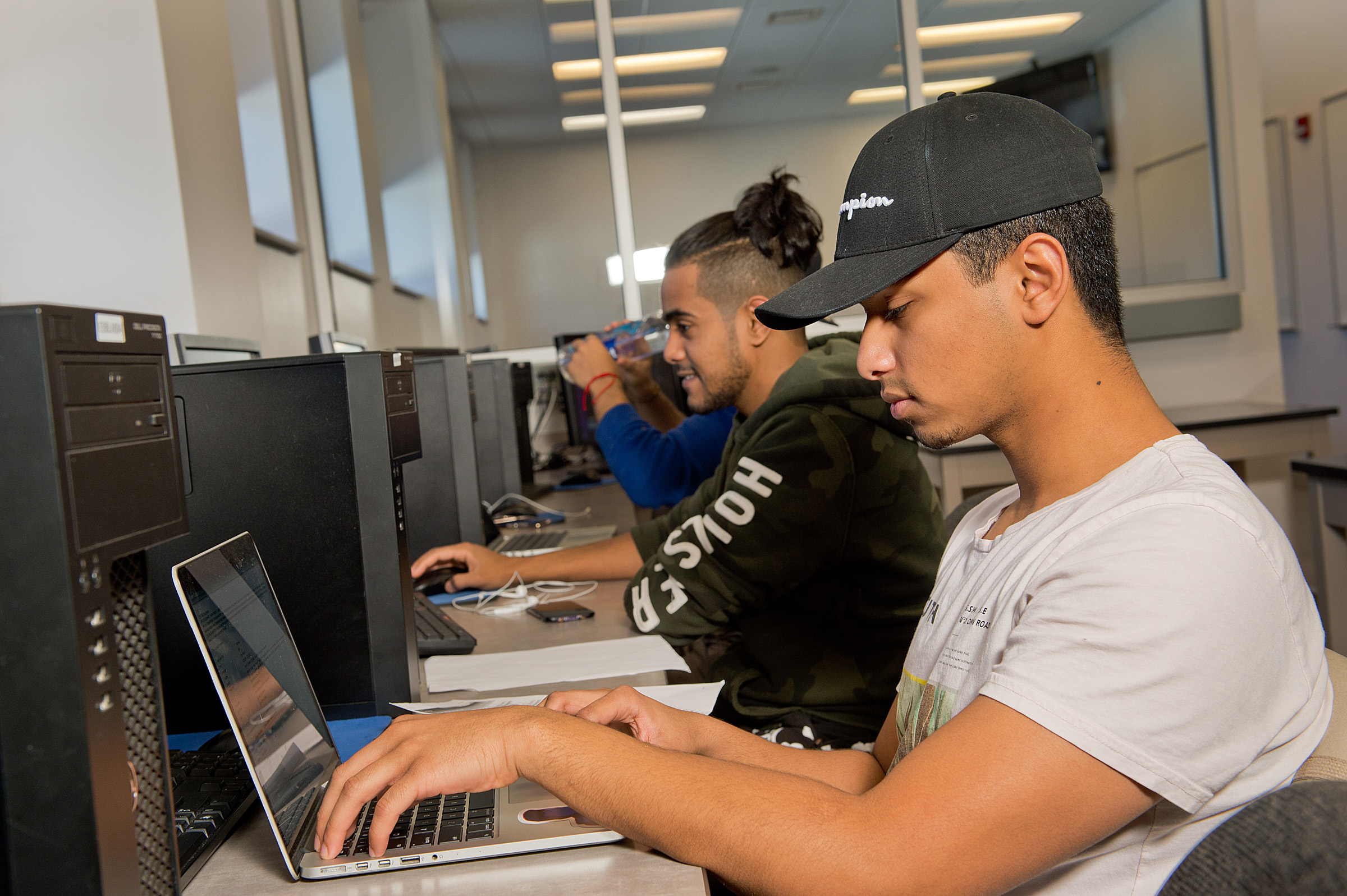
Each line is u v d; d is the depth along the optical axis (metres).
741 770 0.62
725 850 0.58
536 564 1.55
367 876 0.64
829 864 0.55
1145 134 3.70
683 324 1.43
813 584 1.21
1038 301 0.60
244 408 0.97
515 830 0.68
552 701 0.83
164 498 0.56
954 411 0.63
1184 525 0.54
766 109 4.34
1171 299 3.59
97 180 2.11
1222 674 0.51
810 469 1.15
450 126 5.20
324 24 3.91
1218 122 3.58
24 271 2.12
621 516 2.31
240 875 0.66
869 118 4.08
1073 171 0.61
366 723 0.97
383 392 0.97
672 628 1.21
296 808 0.70
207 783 0.77
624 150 3.87
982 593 0.67
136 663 0.53
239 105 3.43
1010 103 0.64
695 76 4.30
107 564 0.50
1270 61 5.64
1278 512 3.46
